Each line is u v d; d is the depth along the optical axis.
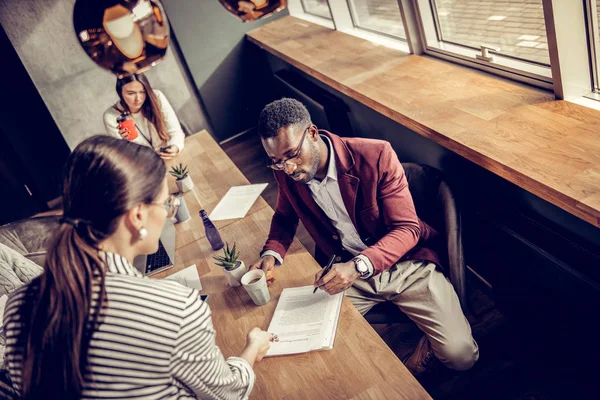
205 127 4.90
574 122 1.99
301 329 1.67
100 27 1.75
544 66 2.27
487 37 2.54
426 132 2.31
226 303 1.89
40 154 4.63
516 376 2.13
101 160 1.00
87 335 0.97
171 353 1.04
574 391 1.99
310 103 4.05
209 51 4.52
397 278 2.03
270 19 4.58
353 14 3.71
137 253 1.12
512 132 2.05
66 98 4.16
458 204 1.97
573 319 2.01
